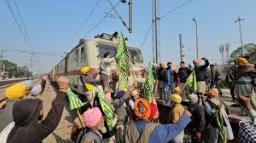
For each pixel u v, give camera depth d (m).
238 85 6.79
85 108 4.48
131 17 15.27
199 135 6.39
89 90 5.93
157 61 17.11
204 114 6.33
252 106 3.33
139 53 13.99
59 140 8.65
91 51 13.10
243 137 3.11
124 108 5.99
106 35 14.57
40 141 3.01
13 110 2.96
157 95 12.52
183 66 10.84
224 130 6.14
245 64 6.80
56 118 3.09
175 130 3.30
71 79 17.09
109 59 8.47
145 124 3.45
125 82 7.27
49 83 32.81
